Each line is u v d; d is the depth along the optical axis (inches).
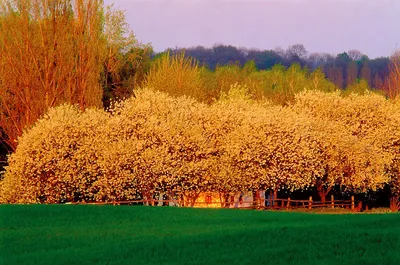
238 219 2755.9
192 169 4126.5
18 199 4133.9
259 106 5034.5
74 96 4980.3
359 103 5216.5
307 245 1840.6
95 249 1915.6
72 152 4136.3
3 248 1991.9
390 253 1701.5
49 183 4136.3
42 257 1788.9
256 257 1686.8
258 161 4367.6
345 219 2630.4
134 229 2404.0
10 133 4933.6
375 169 4830.2
